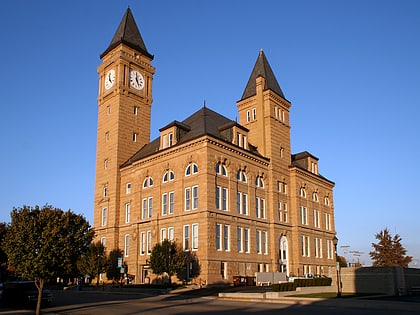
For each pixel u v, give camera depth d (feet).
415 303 85.81
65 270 86.79
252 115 207.00
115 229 191.62
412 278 145.59
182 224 161.58
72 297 130.82
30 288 100.63
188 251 156.66
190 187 162.61
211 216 154.92
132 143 206.69
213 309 87.71
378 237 292.81
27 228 83.35
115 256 188.24
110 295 139.33
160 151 176.45
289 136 212.43
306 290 127.65
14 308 100.42
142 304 102.63
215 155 162.81
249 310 84.84
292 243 198.80
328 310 84.89
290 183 206.39
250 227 173.99
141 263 176.24
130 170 193.36
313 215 220.23
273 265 181.98
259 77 205.98
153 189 178.70
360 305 93.50
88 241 92.94
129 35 217.36
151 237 173.78
